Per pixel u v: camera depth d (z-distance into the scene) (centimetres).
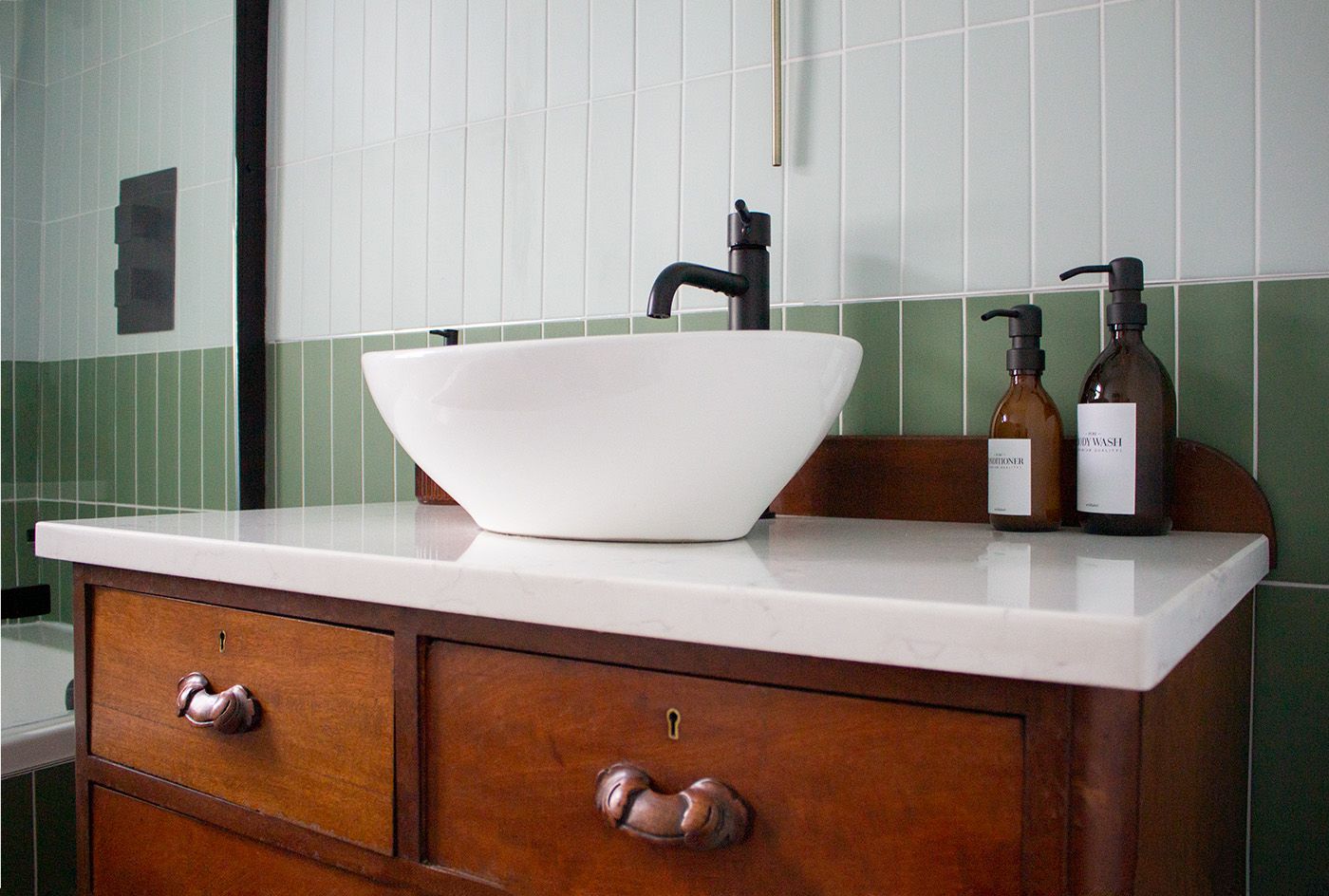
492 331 133
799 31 109
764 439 72
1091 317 94
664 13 119
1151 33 91
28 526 155
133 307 161
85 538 89
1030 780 47
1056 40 96
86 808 90
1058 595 50
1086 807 46
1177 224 90
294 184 155
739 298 93
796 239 109
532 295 130
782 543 77
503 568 61
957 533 85
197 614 80
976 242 99
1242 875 85
